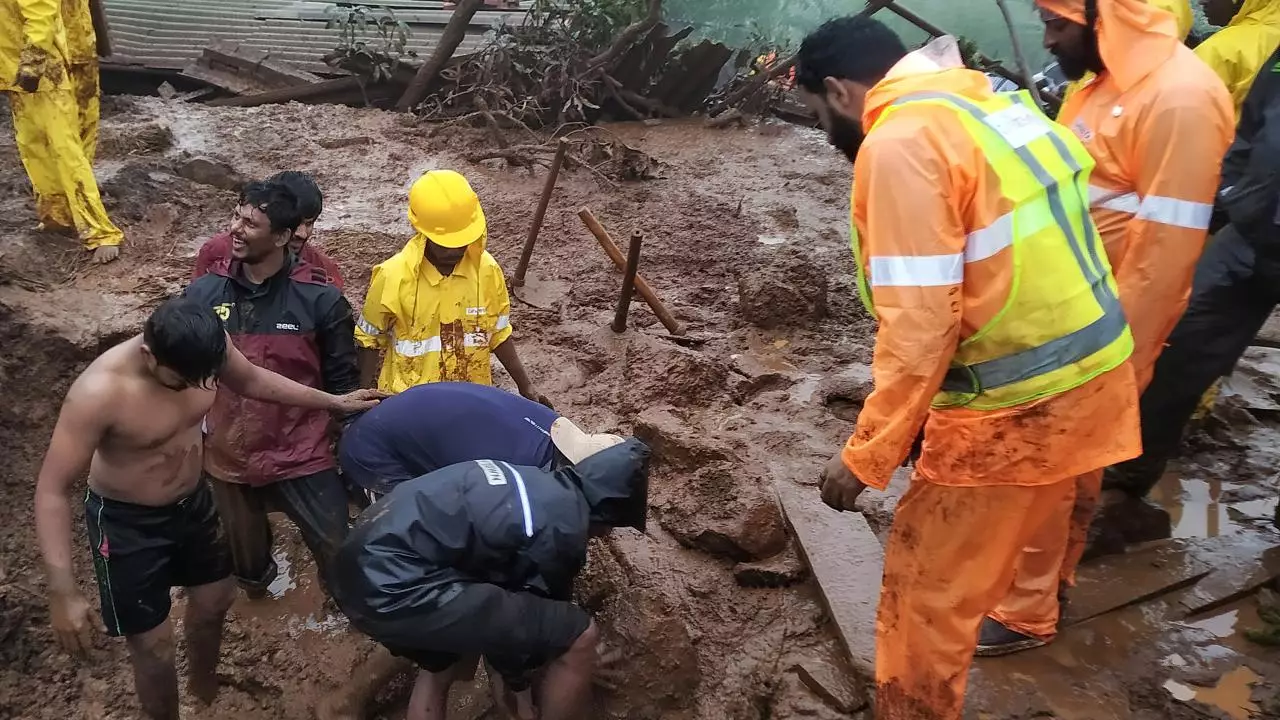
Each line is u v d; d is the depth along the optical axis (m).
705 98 9.67
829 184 7.55
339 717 3.18
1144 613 3.27
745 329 5.33
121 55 9.21
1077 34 2.80
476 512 2.59
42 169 5.07
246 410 3.20
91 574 3.82
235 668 3.46
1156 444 3.64
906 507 2.51
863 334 5.34
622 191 7.22
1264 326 5.41
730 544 3.51
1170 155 2.66
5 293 4.66
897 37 2.38
